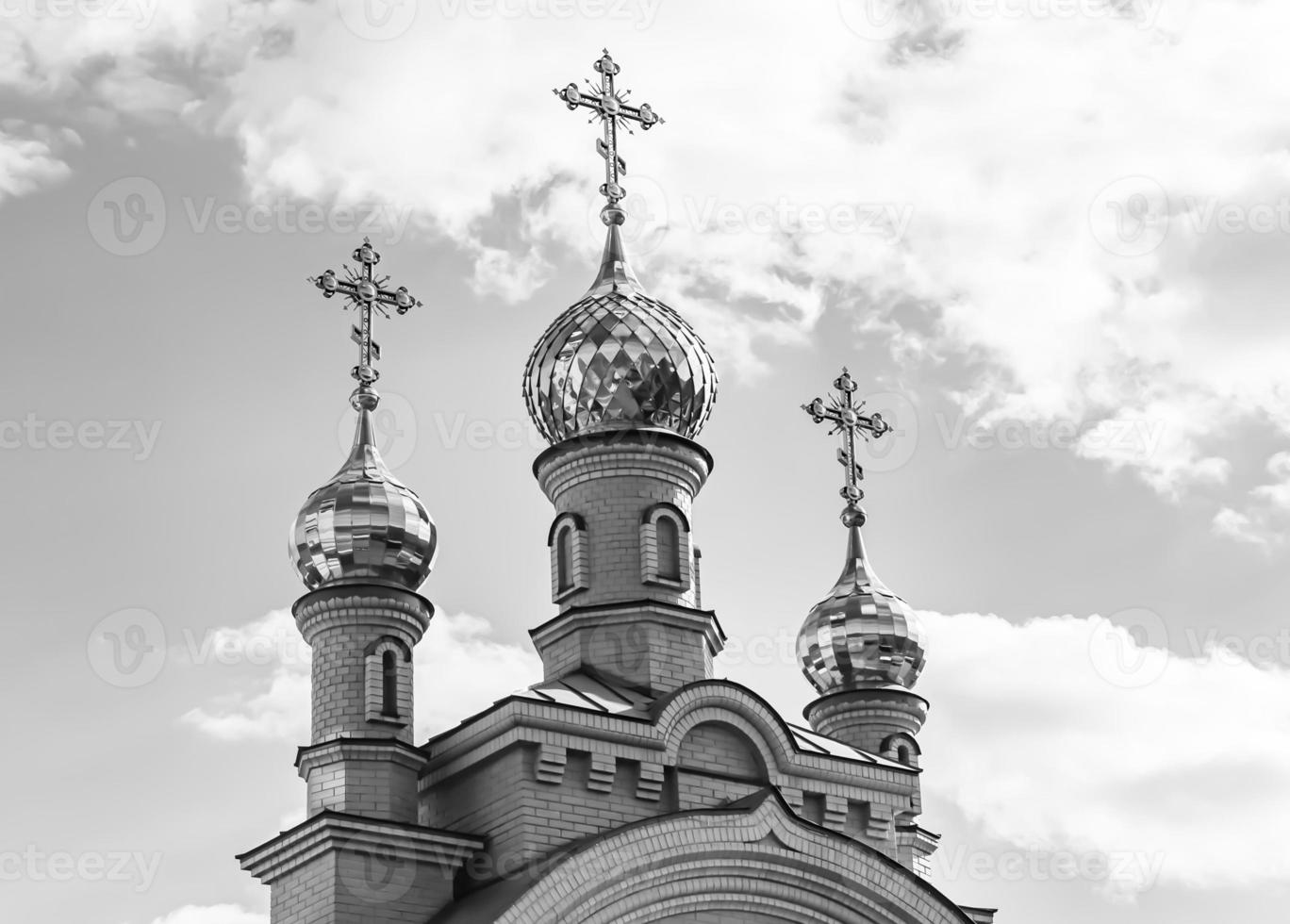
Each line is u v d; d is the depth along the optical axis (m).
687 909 44.28
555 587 49.38
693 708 45.84
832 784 47.16
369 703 45.38
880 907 45.84
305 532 47.44
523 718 44.00
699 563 50.38
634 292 51.75
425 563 47.84
